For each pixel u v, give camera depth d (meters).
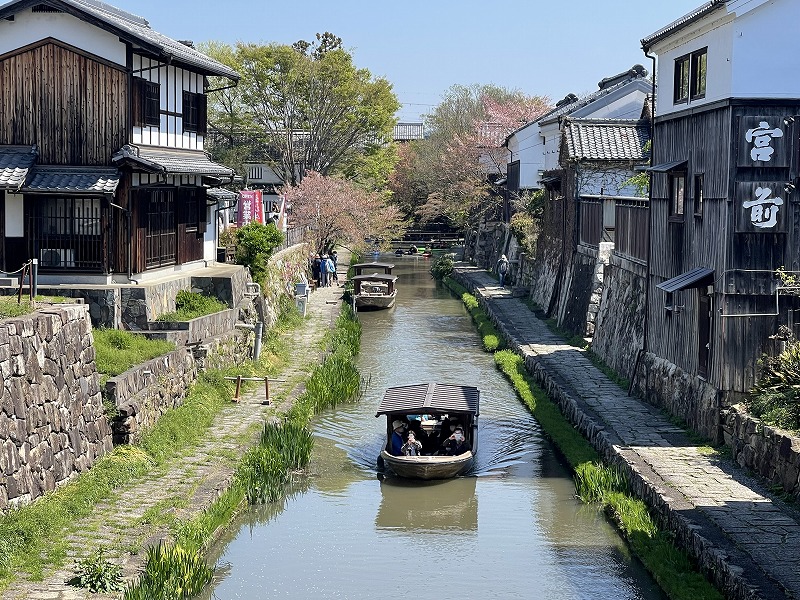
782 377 17.69
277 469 19.00
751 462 17.34
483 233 65.88
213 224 33.47
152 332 22.73
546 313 40.09
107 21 23.53
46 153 24.17
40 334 15.56
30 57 24.06
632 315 26.44
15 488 14.21
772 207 18.66
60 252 24.19
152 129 25.75
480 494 19.28
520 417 25.02
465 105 88.00
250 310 29.39
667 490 16.33
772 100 18.69
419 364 32.28
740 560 13.17
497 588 14.89
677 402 21.66
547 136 52.41
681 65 22.34
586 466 19.42
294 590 14.80
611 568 15.52
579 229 36.16
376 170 67.69
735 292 18.83
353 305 44.66
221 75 31.08
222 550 16.39
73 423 16.45
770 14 18.53
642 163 35.53
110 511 15.55
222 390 23.80
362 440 22.98
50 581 12.69
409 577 15.35
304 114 62.28
